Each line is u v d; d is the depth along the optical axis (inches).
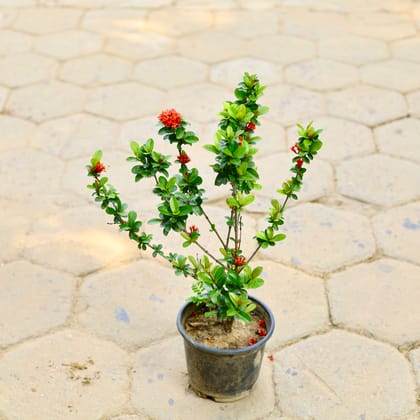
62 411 116.8
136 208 141.9
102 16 195.2
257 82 112.3
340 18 194.7
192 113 159.9
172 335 124.6
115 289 129.8
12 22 191.2
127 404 117.6
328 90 165.9
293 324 125.6
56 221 139.6
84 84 167.3
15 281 130.6
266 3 203.5
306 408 117.4
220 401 117.8
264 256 134.2
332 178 146.7
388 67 172.1
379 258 134.0
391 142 153.6
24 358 121.7
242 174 108.9
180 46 179.3
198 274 111.1
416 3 203.0
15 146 152.9
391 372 120.6
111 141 154.1
